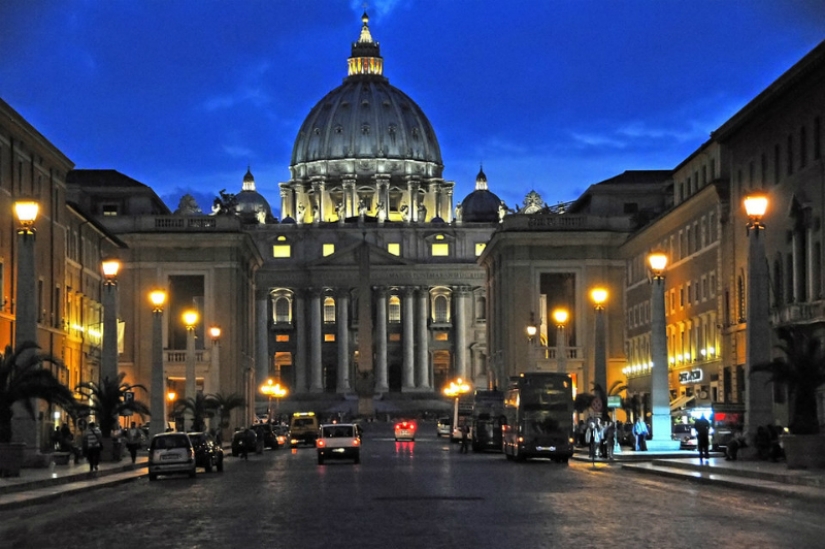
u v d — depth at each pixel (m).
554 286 159.88
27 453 58.22
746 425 56.22
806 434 48.81
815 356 49.56
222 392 134.50
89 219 107.75
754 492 42.06
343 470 64.81
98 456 57.53
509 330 146.62
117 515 35.69
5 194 78.69
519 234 145.88
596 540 26.84
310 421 118.06
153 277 142.25
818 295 73.94
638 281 132.12
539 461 76.31
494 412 98.81
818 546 25.14
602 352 75.75
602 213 149.50
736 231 91.19
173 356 140.38
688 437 78.38
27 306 53.56
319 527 30.55
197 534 29.27
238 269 145.62
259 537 28.27
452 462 75.38
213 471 65.62
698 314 103.44
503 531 29.02
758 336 52.53
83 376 104.50
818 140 73.75
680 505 36.50
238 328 145.50
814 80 73.38
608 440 73.88
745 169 88.56
